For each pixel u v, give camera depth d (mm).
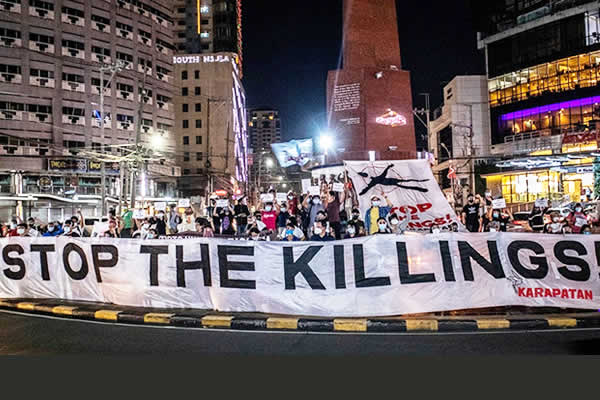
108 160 31297
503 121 48344
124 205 39844
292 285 9203
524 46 46688
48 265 10828
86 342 7551
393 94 27797
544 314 8703
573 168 33062
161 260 9875
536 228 15953
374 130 27406
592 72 41188
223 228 16125
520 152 43375
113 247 10234
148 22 64062
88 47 57438
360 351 6992
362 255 9156
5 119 51125
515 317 8422
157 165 61688
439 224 14461
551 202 32250
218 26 96000
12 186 47906
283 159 36125
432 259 9156
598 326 8266
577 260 9055
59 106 54750
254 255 9406
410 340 7578
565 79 43062
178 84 79375
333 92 28250
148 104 63344
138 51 62469
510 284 9141
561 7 43438
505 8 48531
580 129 40594
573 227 14039
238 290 9391
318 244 9250
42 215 43906
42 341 7617
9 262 11039
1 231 18047
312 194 14914
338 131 27969
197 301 9602
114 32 60031
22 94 52438
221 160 77250
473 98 52875
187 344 7422
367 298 9008
